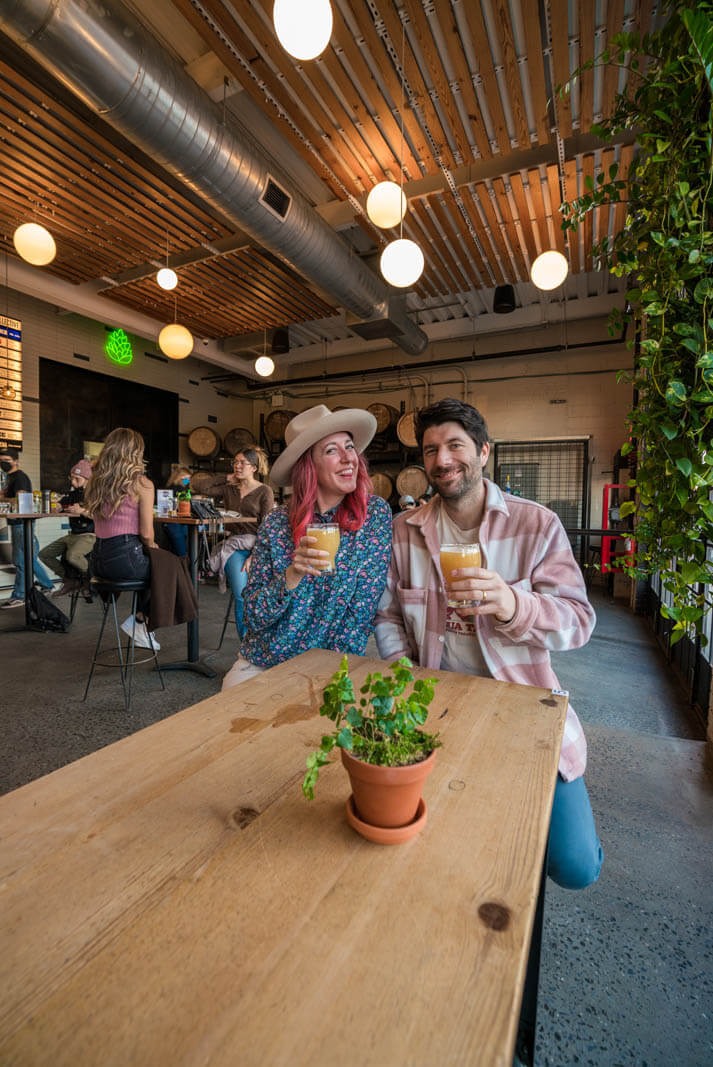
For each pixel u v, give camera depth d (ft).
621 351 25.94
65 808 2.10
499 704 3.21
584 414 26.66
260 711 3.04
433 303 25.66
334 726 2.83
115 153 12.47
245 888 1.69
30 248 12.46
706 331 4.03
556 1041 3.69
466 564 3.63
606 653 13.26
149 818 2.05
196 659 11.48
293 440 4.77
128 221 15.26
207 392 33.06
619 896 5.00
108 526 9.75
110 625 15.43
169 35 10.91
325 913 1.58
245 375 32.37
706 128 3.95
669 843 5.72
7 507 14.65
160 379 29.71
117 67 8.32
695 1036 3.75
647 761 7.38
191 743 2.65
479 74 10.16
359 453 5.30
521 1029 3.44
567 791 3.82
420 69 10.14
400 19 9.11
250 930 1.52
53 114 11.21
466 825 2.02
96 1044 1.18
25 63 10.07
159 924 1.54
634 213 4.98
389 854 1.86
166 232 15.85
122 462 9.55
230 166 11.06
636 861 5.46
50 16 7.36
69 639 13.83
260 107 11.93
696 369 4.09
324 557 4.09
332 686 1.99
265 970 1.39
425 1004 1.28
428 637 4.56
